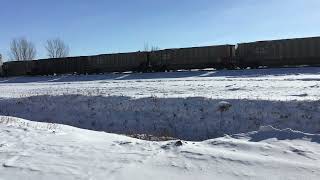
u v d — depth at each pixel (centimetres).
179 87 3036
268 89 2545
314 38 4756
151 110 2216
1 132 1306
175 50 5619
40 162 916
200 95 2339
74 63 6469
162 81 3869
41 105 2733
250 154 941
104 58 6178
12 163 914
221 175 802
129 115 2267
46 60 6762
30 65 6969
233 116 1933
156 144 1077
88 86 3775
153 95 2462
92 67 6294
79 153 990
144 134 1908
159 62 5750
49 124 1591
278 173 801
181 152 963
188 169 841
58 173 833
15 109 2788
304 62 4853
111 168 859
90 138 1219
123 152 989
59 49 9825
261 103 1941
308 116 1759
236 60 5247
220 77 4072
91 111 2456
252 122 1856
